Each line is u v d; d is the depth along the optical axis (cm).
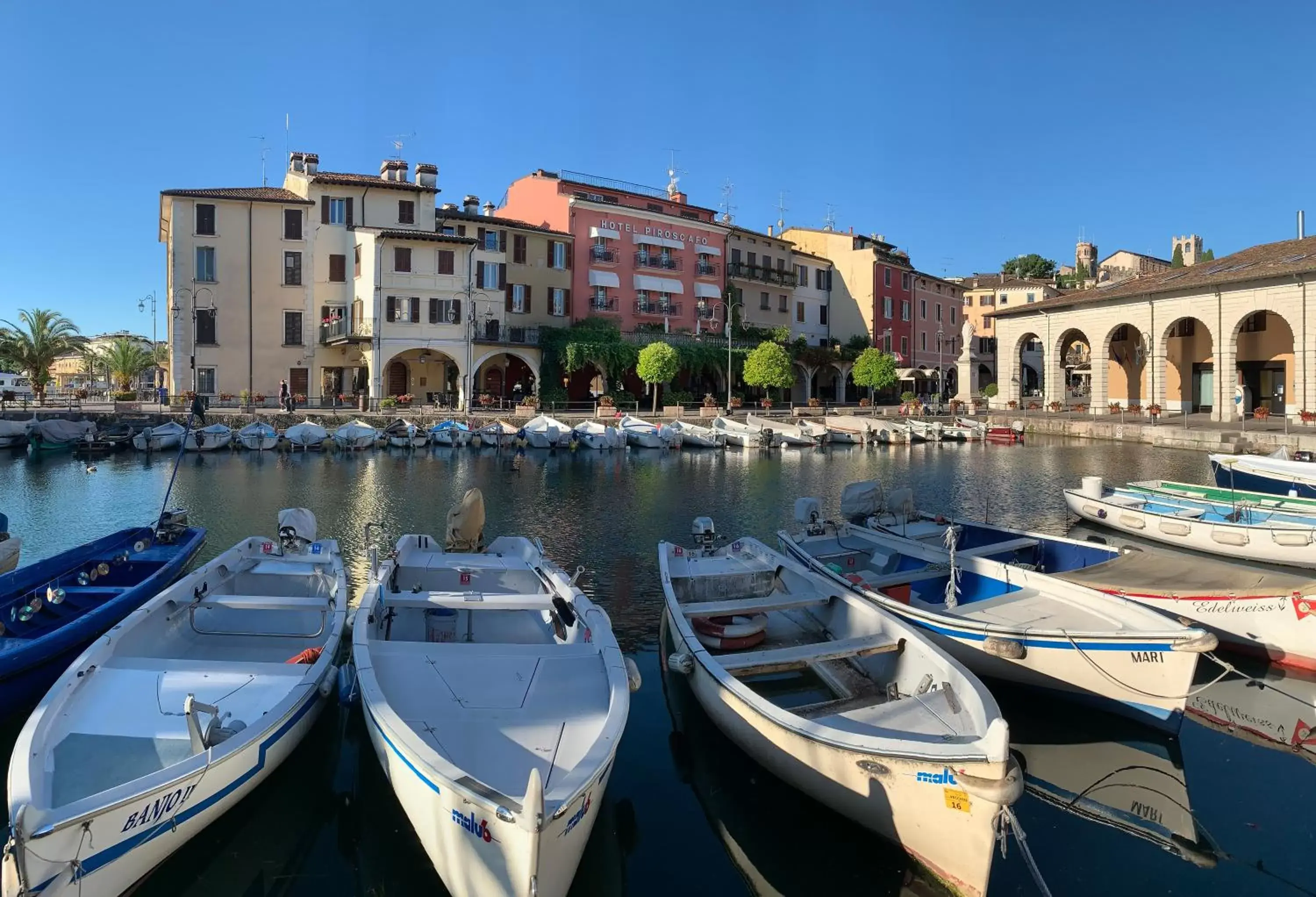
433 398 4856
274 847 643
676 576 1008
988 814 529
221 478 2717
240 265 4488
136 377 6272
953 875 561
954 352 8262
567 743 598
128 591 984
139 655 776
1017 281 8750
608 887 591
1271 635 961
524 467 3192
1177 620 848
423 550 1137
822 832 659
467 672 696
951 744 557
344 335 4372
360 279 4475
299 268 4578
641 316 5647
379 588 871
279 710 634
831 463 3528
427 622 927
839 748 595
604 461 3531
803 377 6462
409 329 4391
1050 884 598
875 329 6988
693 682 786
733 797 709
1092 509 1905
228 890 590
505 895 475
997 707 616
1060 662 809
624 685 654
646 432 4094
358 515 2014
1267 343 4375
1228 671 967
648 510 2136
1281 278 3950
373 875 605
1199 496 1952
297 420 3925
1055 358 5219
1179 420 4441
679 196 6381
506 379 5178
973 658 856
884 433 4531
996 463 3438
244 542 1089
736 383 5922
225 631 891
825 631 941
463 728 612
